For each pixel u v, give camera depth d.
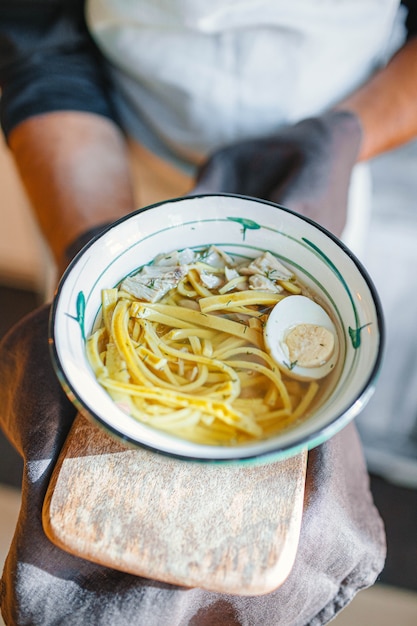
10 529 1.01
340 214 0.64
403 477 1.20
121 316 0.45
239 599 0.48
